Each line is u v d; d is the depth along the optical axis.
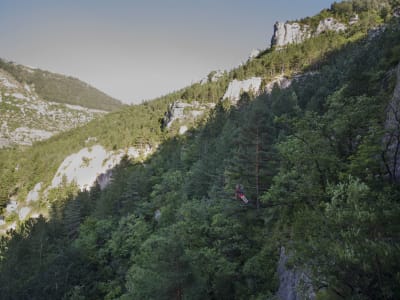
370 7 134.62
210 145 48.72
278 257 17.16
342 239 7.34
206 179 37.41
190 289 16.11
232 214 22.05
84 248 38.91
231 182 23.81
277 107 44.09
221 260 18.91
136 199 48.81
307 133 14.40
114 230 42.03
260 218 20.94
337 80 40.59
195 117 105.56
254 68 116.19
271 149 24.50
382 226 7.35
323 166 13.51
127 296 22.64
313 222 9.02
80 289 32.25
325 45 106.00
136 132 110.31
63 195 89.44
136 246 35.47
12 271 34.88
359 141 14.23
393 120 13.65
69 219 51.81
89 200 60.34
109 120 141.38
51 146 123.00
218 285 18.20
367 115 14.19
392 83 17.80
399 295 6.57
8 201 97.50
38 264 35.81
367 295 7.04
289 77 98.12
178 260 16.34
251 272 17.80
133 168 73.94
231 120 52.91
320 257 7.70
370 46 44.81
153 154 91.00
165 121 117.06
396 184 10.59
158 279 16.61
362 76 22.00
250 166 22.77
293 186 15.16
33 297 30.84
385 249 6.49
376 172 11.81
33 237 42.44
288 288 13.84
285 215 15.74
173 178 46.50
